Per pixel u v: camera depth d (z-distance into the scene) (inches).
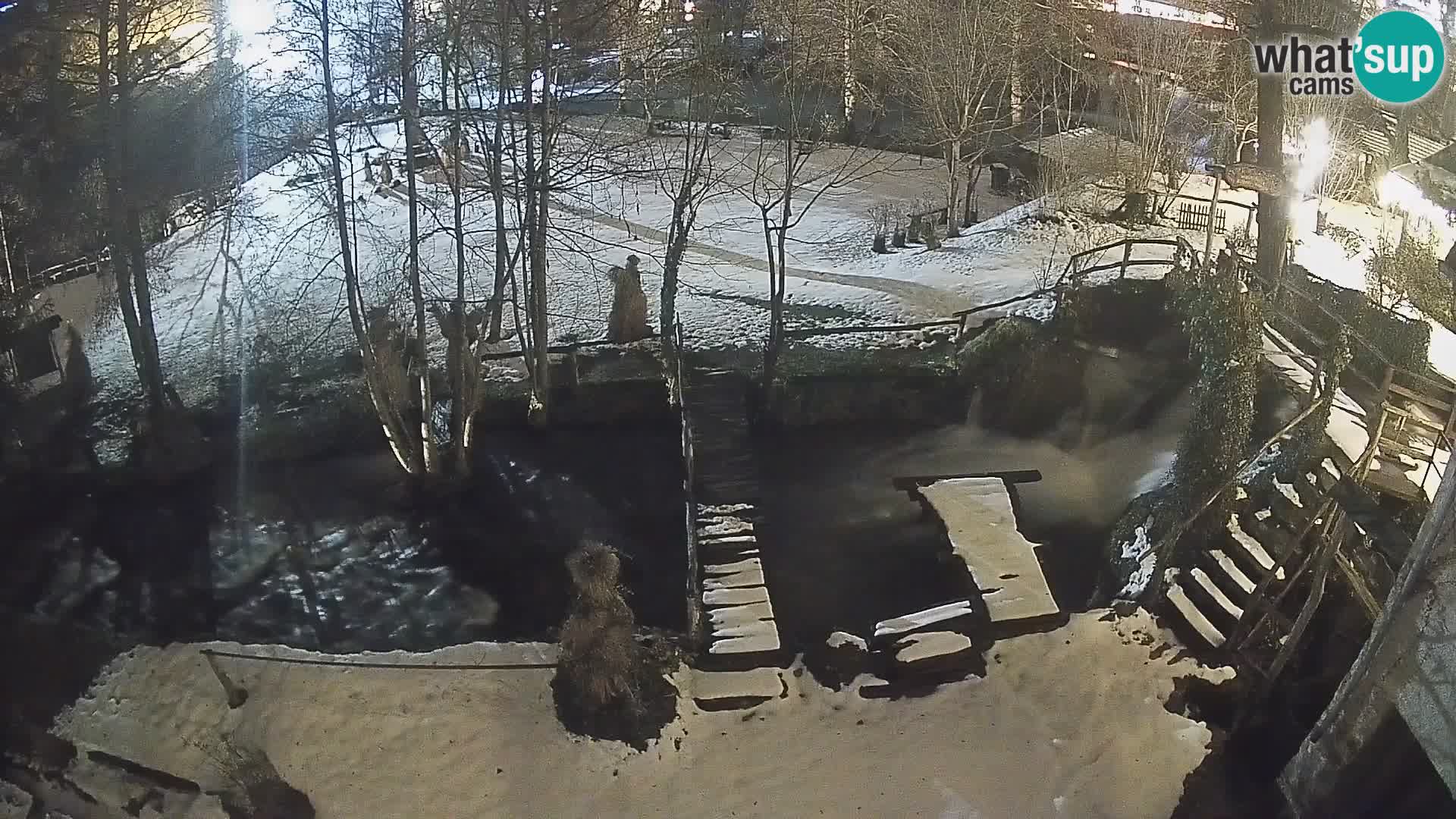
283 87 1121.4
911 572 578.6
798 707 490.3
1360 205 1163.9
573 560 482.9
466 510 666.8
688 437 670.5
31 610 592.1
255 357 841.5
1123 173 1123.3
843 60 1301.7
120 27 657.0
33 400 785.6
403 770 456.4
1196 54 1185.4
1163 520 543.2
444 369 786.8
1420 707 327.9
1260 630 484.1
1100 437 684.7
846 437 713.0
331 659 515.5
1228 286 626.2
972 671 502.3
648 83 1004.6
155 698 514.3
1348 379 640.4
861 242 1051.3
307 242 1023.6
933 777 453.4
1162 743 453.1
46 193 784.9
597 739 465.4
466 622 576.7
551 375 770.8
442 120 1149.1
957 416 727.1
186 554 638.5
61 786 480.7
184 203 1042.7
